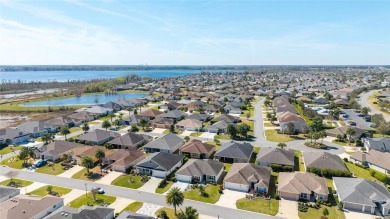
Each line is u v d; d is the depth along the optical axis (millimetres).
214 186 76875
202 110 178625
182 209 64938
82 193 72438
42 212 60281
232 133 121688
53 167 89500
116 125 143125
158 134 129500
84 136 114938
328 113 167500
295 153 102562
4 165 91500
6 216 56000
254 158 97625
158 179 81125
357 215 63000
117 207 65625
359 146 110875
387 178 78125
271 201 68875
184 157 95562
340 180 76000
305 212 63844
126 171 85750
